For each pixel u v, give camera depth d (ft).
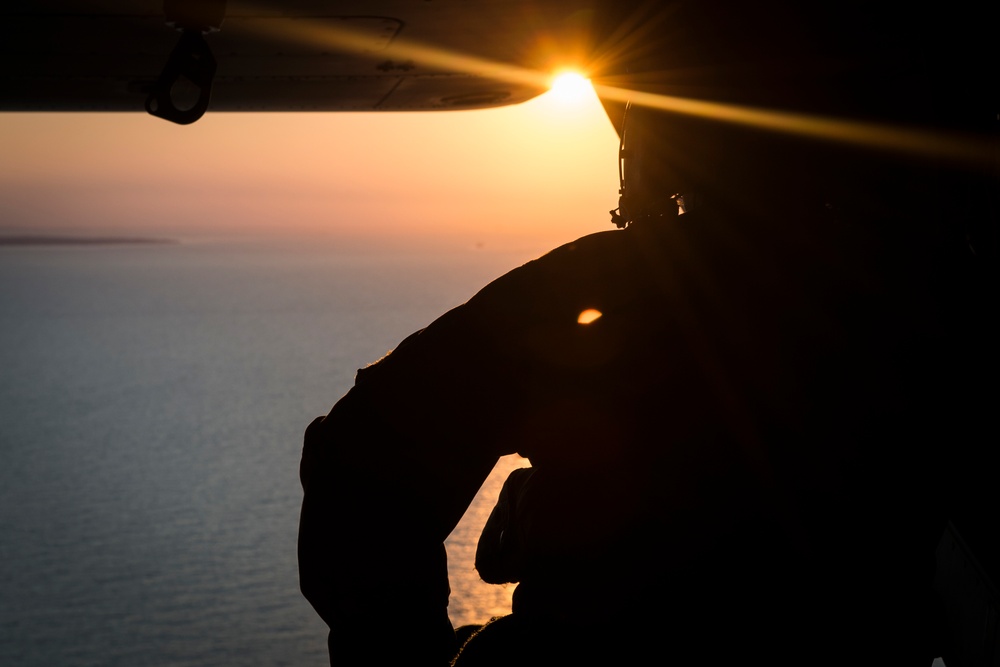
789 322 3.49
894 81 3.64
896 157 3.63
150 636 150.61
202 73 4.90
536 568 3.50
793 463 3.41
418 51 7.53
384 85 8.79
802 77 3.58
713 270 3.53
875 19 3.58
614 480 3.40
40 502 231.50
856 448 3.45
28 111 9.58
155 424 322.75
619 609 3.37
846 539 3.43
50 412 341.62
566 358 3.42
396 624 3.26
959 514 3.90
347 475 3.30
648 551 3.36
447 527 3.41
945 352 3.59
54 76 8.13
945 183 3.78
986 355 3.63
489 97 9.37
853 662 3.40
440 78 8.51
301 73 8.27
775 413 3.42
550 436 3.45
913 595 3.61
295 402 359.25
